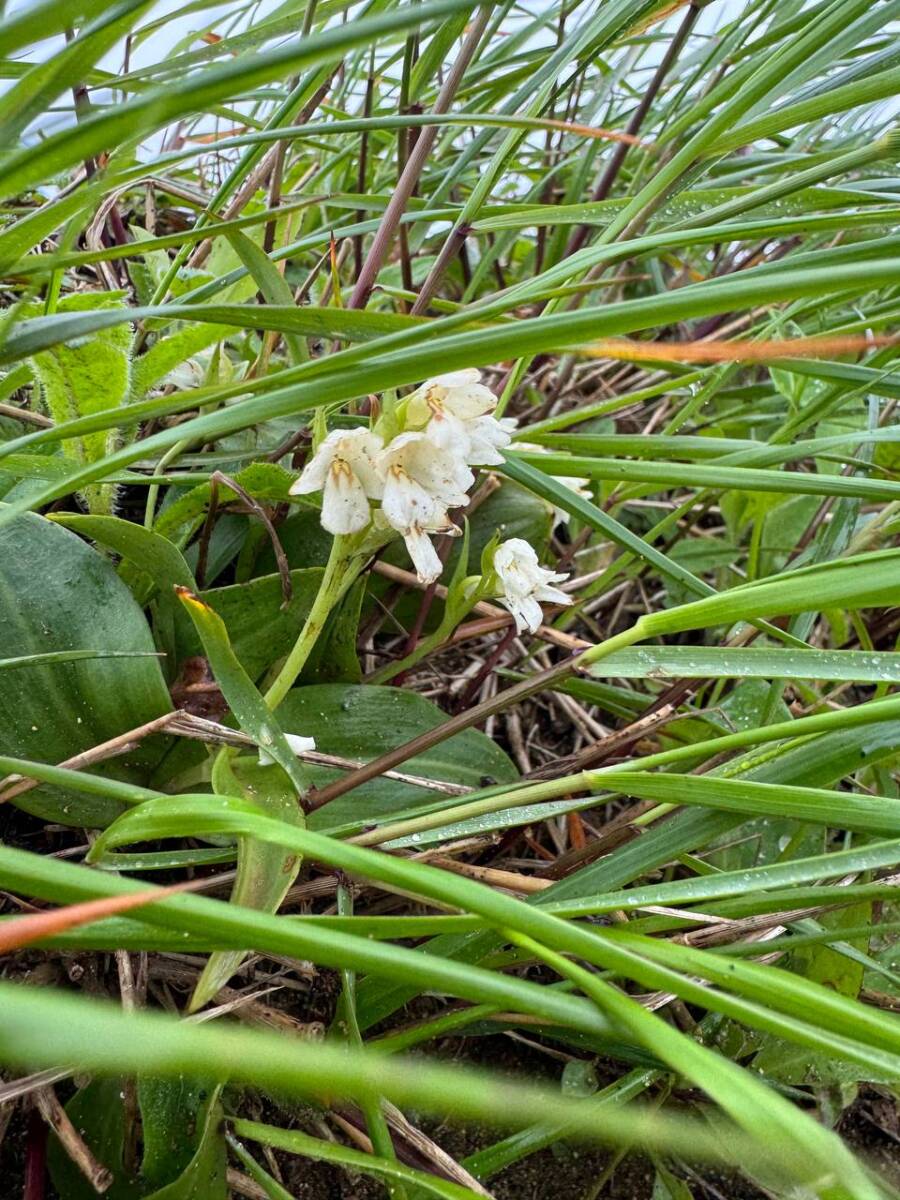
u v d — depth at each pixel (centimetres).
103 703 12
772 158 17
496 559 13
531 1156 13
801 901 11
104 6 7
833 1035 8
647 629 12
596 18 14
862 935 11
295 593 14
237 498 14
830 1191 7
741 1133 12
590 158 20
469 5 7
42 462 12
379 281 22
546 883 12
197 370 16
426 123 11
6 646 12
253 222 10
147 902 6
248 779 12
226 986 12
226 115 18
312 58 6
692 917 11
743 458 15
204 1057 5
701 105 14
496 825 11
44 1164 11
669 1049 7
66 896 7
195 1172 10
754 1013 7
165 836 9
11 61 14
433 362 8
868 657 12
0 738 12
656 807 13
